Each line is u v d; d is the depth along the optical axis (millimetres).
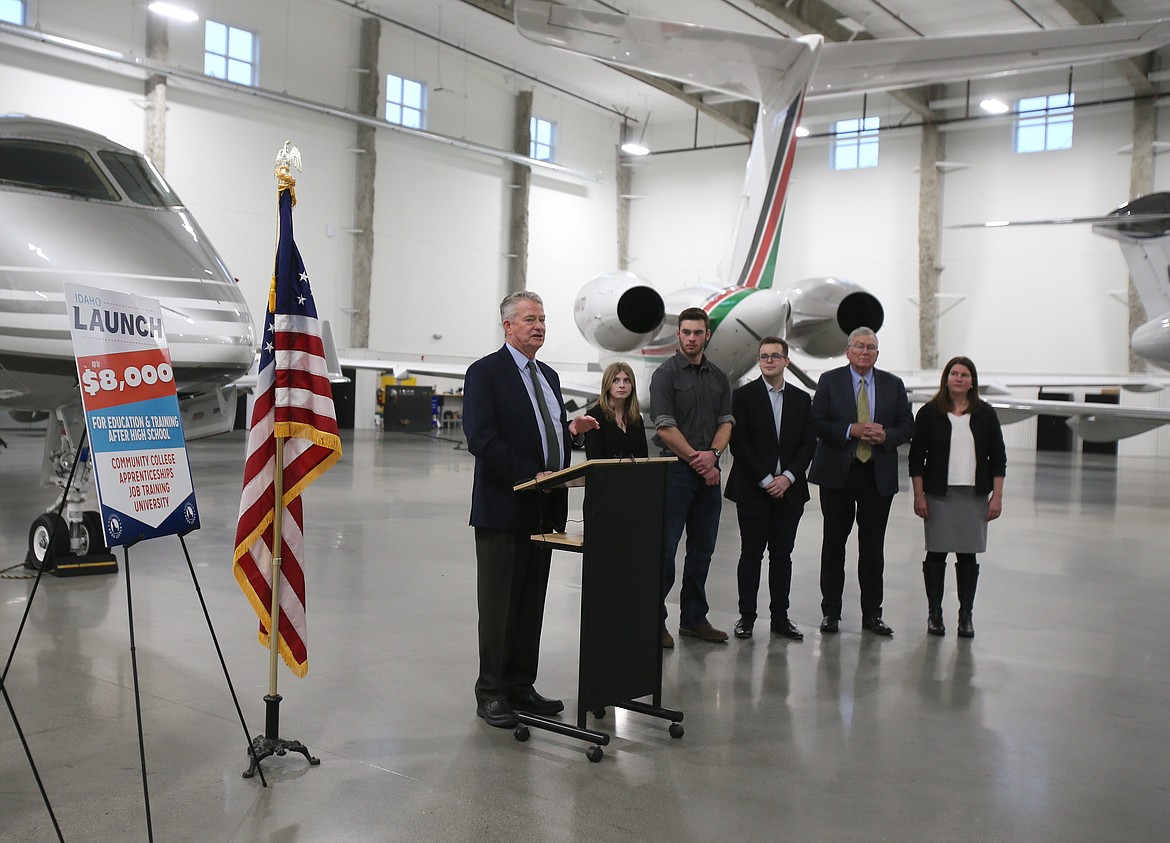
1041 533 9625
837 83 10320
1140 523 10555
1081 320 24328
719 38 9414
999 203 25391
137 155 7117
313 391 3355
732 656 4777
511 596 3711
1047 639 5238
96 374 3006
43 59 18281
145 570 6402
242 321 6531
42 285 5848
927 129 25797
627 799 2947
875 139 26906
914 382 26281
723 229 29734
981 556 8148
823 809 2906
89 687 3906
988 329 25547
